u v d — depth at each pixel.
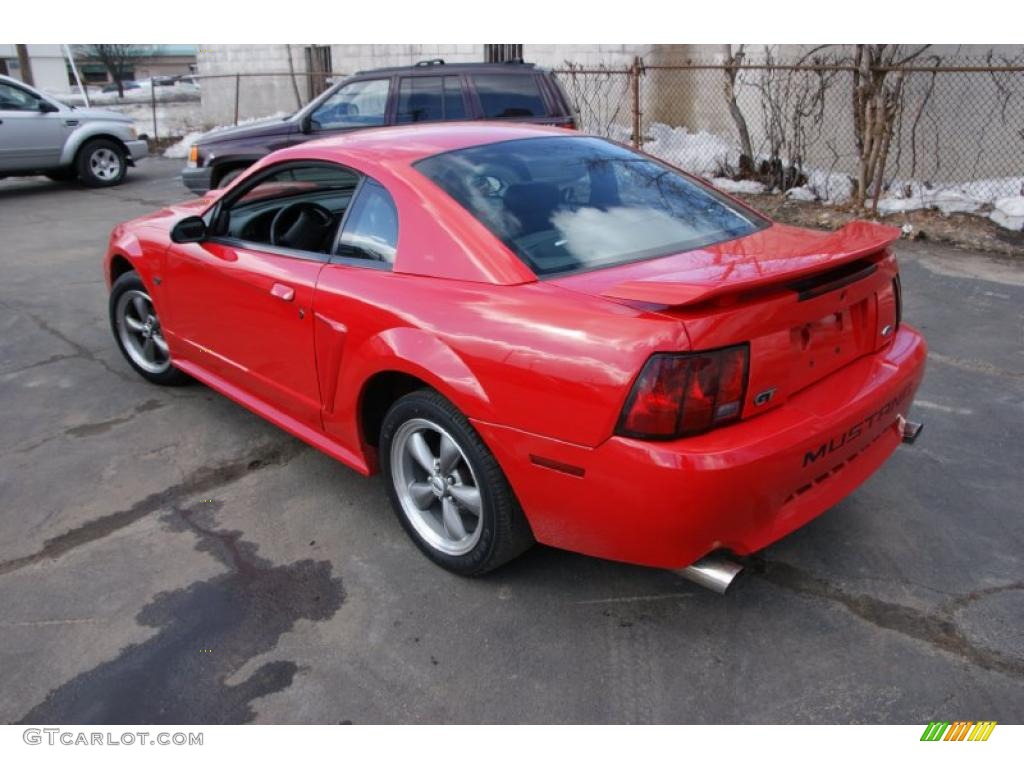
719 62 12.23
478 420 2.59
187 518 3.46
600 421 2.29
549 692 2.46
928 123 9.05
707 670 2.53
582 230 2.86
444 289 2.74
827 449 2.45
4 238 9.41
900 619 2.72
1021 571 2.95
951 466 3.70
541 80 8.80
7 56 38.41
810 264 2.37
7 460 4.00
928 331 5.47
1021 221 7.79
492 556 2.81
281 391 3.59
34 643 2.71
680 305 2.16
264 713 2.42
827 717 2.34
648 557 2.39
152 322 4.66
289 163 3.54
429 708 2.42
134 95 36.53
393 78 8.64
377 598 2.91
